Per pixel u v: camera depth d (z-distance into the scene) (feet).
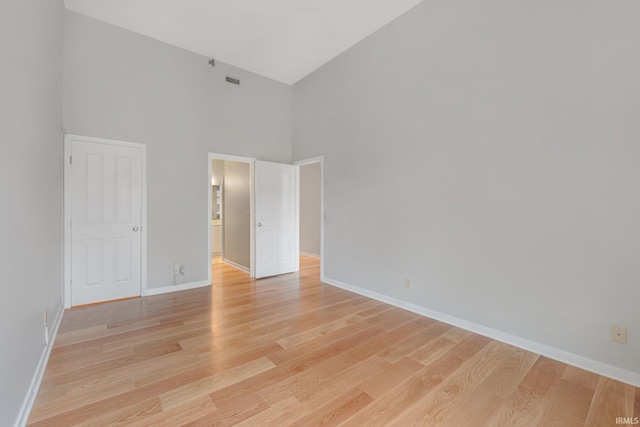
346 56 13.00
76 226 10.55
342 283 13.42
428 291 9.97
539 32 7.35
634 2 6.07
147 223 12.02
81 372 6.42
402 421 5.07
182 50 12.82
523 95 7.65
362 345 7.87
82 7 10.23
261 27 11.37
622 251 6.28
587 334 6.75
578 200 6.83
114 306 10.73
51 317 7.84
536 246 7.50
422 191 10.09
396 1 9.93
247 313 10.16
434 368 6.75
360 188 12.44
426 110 9.91
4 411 4.19
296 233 16.75
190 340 8.05
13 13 4.76
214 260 20.22
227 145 14.24
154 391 5.78
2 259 4.17
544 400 5.66
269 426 4.91
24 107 5.34
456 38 9.04
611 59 6.34
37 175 6.32
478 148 8.57
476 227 8.68
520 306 7.82
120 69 11.33
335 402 5.54
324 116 14.33
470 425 5.00
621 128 6.24
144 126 11.89
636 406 5.47
